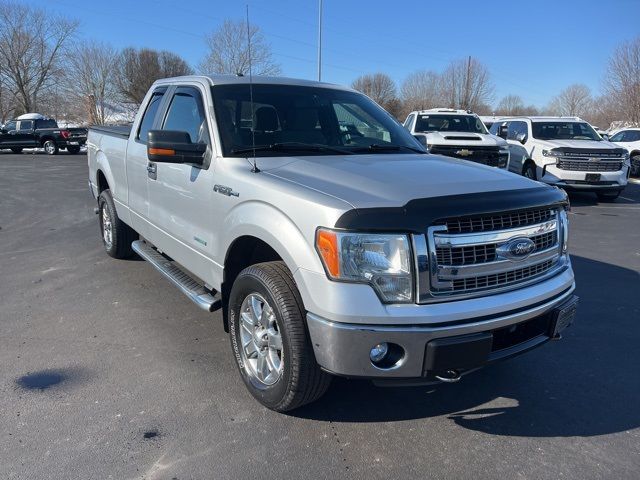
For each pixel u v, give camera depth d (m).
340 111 4.39
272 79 4.40
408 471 2.78
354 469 2.78
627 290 5.75
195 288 4.05
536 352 4.20
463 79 69.69
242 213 3.23
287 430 3.09
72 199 11.73
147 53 62.91
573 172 12.00
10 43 56.47
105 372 3.72
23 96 58.12
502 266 2.87
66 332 4.37
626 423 3.24
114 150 5.75
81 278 5.75
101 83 64.12
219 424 3.13
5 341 4.19
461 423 3.21
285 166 3.42
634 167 18.94
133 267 6.14
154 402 3.35
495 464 2.84
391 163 3.51
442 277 2.69
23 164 21.36
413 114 13.88
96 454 2.84
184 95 4.39
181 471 2.73
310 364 2.90
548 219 3.15
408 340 2.62
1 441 2.93
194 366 3.83
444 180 3.08
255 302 3.28
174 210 4.24
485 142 11.63
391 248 2.62
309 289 2.73
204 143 3.79
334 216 2.63
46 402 3.33
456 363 2.70
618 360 4.07
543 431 3.15
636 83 38.81
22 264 6.30
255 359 3.38
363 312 2.60
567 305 3.20
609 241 8.29
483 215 2.77
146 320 4.64
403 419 3.24
